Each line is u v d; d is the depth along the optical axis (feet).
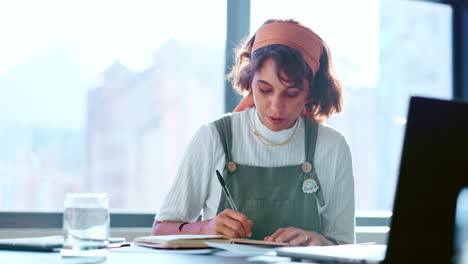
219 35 9.36
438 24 11.41
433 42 11.44
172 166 11.38
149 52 10.37
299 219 5.66
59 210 8.19
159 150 11.35
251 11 9.20
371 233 9.05
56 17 9.53
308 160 5.87
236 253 3.71
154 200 11.47
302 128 6.03
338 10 10.57
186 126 11.07
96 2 9.80
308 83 5.76
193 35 9.97
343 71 10.91
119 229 8.06
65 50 9.82
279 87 5.53
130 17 10.01
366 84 11.19
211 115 9.60
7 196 9.68
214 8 9.43
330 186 5.98
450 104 2.87
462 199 2.84
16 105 9.60
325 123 6.36
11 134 9.63
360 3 10.78
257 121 5.89
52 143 10.07
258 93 5.65
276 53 5.50
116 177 11.35
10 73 9.46
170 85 10.69
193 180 5.79
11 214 7.93
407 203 2.80
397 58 11.32
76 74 10.09
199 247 4.09
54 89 9.97
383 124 11.30
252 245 4.12
